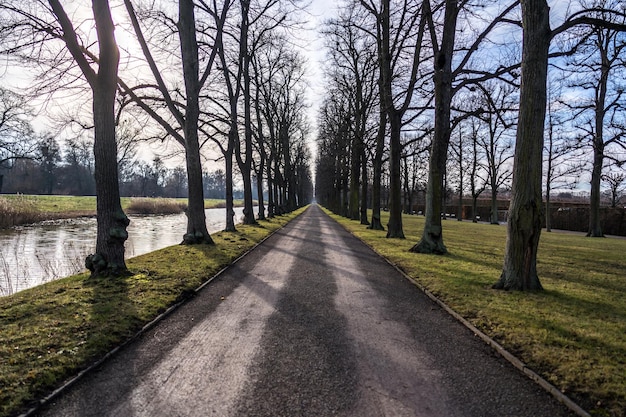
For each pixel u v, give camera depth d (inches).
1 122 1178.0
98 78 297.9
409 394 130.7
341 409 119.9
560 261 436.5
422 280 313.1
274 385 135.6
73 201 1803.6
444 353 168.2
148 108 478.3
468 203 2544.3
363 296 269.1
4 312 202.8
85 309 210.8
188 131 512.4
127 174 3326.8
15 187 2556.6
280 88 1331.2
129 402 123.5
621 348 165.9
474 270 353.7
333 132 1148.5
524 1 271.7
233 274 346.3
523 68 273.4
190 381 138.5
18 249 585.3
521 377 145.7
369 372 147.4
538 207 273.4
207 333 190.2
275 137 1486.2
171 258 393.7
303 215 1819.6
